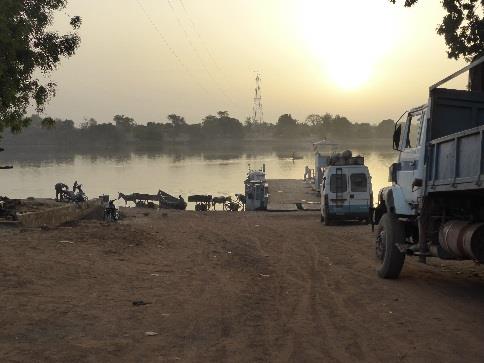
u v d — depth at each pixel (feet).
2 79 56.80
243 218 96.37
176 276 31.68
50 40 62.54
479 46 70.74
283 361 16.83
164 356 17.07
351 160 79.61
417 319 21.79
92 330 19.56
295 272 34.40
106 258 36.47
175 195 231.50
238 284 29.76
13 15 57.21
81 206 87.04
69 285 27.07
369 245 48.73
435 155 26.53
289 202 140.56
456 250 24.59
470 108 28.99
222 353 17.54
